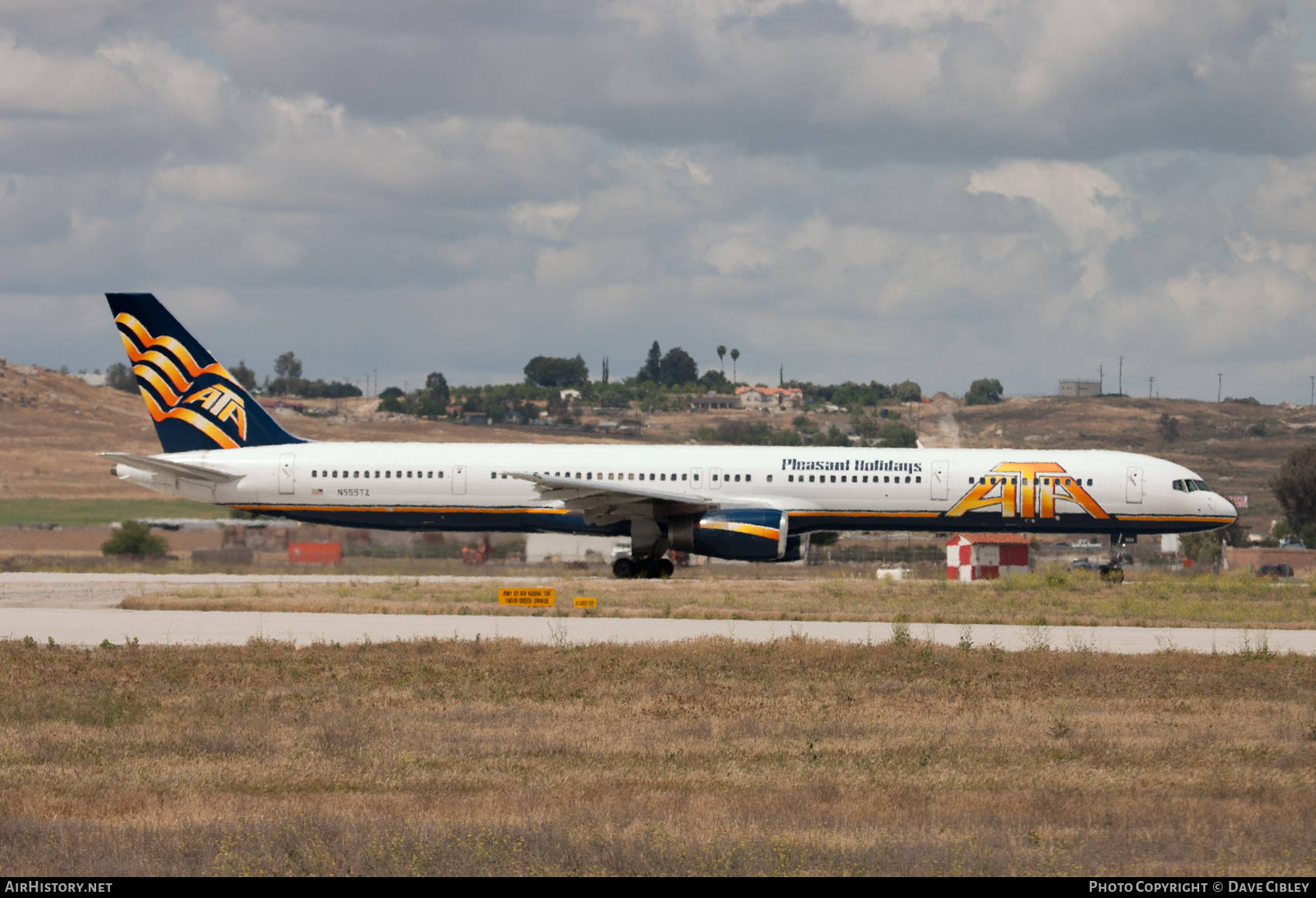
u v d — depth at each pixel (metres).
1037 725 63.81
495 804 44.84
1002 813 44.09
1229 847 39.50
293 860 37.56
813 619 116.75
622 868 37.12
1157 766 53.94
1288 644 101.56
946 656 87.94
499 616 117.12
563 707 68.12
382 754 54.88
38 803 45.12
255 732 59.75
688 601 128.62
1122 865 37.53
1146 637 106.25
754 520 153.25
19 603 125.88
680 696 71.94
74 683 73.81
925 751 56.84
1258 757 56.00
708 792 47.59
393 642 93.62
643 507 154.25
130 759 53.75
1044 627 112.81
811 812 43.88
